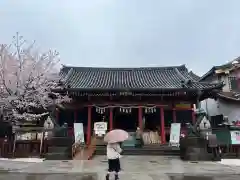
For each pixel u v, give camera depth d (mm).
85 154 20578
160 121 27750
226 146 19859
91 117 28562
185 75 32031
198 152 18734
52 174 12812
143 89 25750
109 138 11156
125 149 22391
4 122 23016
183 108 27516
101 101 27250
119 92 26031
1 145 19703
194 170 14234
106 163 16922
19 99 23312
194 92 26156
